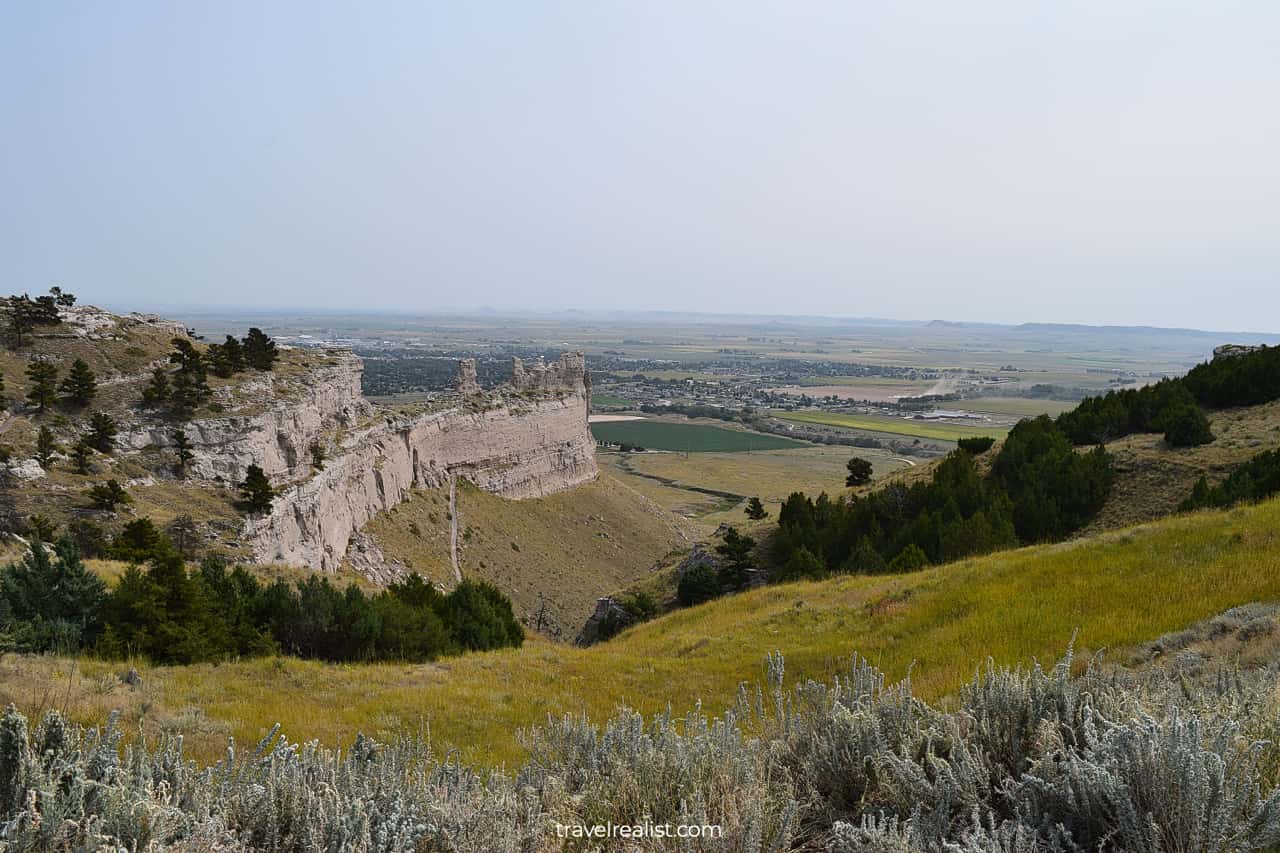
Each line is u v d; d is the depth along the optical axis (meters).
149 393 58.22
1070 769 6.11
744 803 6.45
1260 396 50.09
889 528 47.19
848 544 47.50
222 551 45.81
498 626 33.44
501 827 6.61
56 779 6.20
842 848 5.71
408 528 82.38
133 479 51.25
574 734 9.32
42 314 64.44
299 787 6.93
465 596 34.66
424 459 93.94
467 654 28.11
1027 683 8.27
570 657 27.56
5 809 6.07
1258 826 5.21
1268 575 18.52
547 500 113.75
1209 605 17.42
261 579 41.09
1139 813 5.62
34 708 13.50
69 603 20.98
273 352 74.06
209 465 56.59
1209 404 52.97
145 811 5.91
